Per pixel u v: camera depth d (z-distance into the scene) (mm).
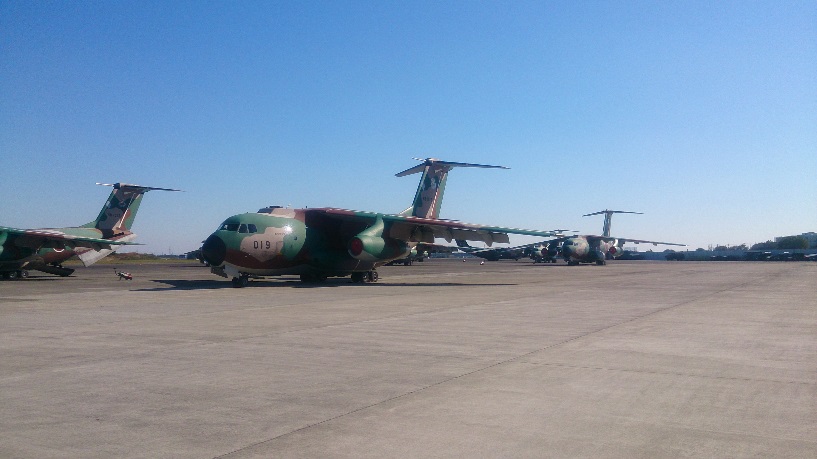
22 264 35969
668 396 7828
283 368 9570
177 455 5680
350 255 31172
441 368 9570
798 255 132250
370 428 6488
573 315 16844
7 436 6242
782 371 9352
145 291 25547
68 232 38469
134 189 43344
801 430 6438
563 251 69438
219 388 8258
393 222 31141
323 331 13602
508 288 28172
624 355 10680
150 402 7539
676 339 12492
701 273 46531
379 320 15633
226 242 27516
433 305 19703
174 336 12820
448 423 6652
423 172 38469
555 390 8133
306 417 6895
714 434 6301
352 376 9000
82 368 9539
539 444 5977
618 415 6973
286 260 29516
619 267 63875
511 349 11289
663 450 5820
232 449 5836
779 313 17344
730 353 10875
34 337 12648
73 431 6402
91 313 17062
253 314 16938
